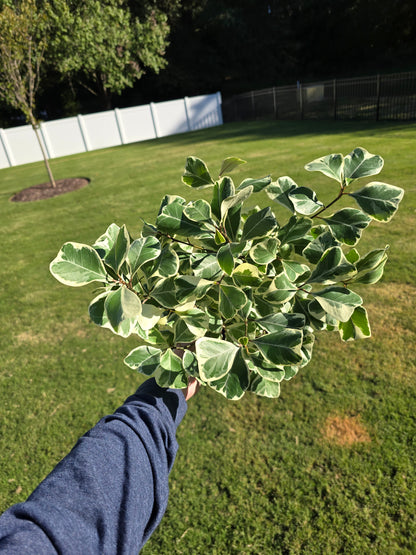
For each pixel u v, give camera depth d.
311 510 1.97
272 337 0.62
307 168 0.70
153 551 1.92
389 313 3.36
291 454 2.26
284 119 21.19
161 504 0.56
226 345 0.61
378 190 0.69
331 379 2.72
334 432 2.34
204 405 2.68
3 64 10.20
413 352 2.86
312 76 36.03
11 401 3.04
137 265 0.58
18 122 30.17
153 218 7.14
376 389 2.59
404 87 17.75
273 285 0.73
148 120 23.11
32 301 4.67
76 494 0.48
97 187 10.75
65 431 2.69
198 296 0.63
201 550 1.89
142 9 25.33
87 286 4.87
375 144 10.20
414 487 1.98
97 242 0.70
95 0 21.98
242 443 2.37
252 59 33.16
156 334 0.70
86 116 21.73
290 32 34.06
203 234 0.74
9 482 2.39
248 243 0.79
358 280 0.77
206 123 24.42
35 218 8.55
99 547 0.45
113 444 0.56
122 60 23.70
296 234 0.77
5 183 14.59
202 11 30.30
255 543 1.88
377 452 2.18
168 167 12.12
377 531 1.84
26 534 0.41
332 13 32.53
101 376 3.17
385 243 4.57
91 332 3.84
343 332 0.77
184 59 32.06
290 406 2.57
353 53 34.84
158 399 0.68
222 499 2.09
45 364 3.43
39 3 19.38
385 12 31.00
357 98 19.61
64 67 22.22
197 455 2.34
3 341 3.90
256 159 10.70
